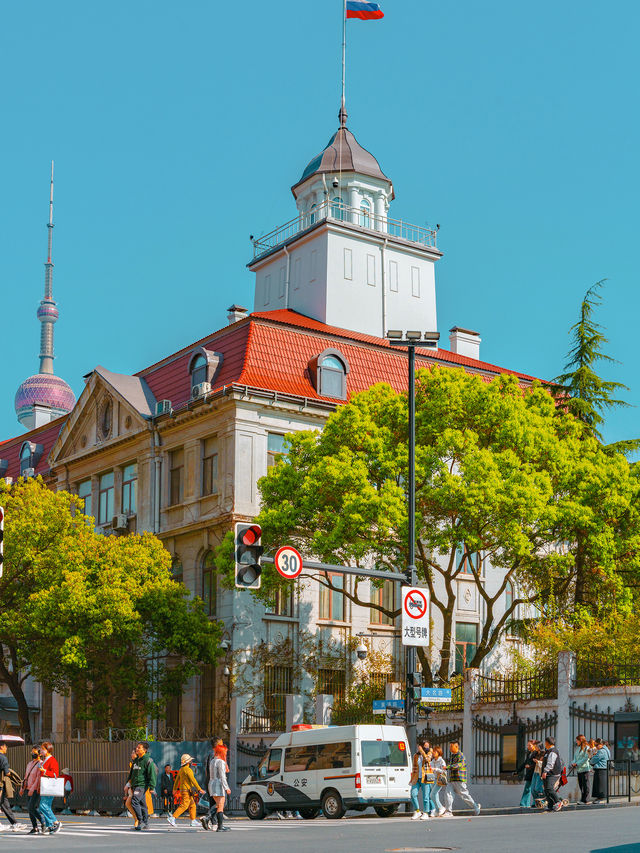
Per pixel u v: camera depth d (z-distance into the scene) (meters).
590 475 40.16
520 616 52.88
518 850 16.36
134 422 53.59
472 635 51.56
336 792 29.39
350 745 29.44
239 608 45.66
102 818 34.19
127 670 43.59
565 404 47.69
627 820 22.17
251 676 45.03
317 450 40.62
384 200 69.56
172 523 50.84
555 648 36.81
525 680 33.88
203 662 45.66
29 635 44.50
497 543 38.56
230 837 21.72
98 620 42.28
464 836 19.75
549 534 40.59
